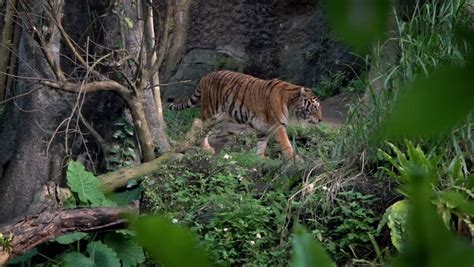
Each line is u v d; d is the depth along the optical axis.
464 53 0.61
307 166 9.62
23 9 10.75
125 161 11.68
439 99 0.57
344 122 9.59
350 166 9.25
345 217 8.80
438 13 8.88
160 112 12.39
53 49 10.99
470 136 7.80
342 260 8.46
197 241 0.61
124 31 11.51
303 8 20.53
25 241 8.46
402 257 0.58
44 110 11.23
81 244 9.46
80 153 11.73
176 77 19.80
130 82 10.62
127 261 9.27
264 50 20.78
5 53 12.02
